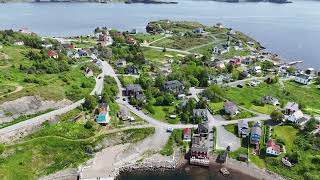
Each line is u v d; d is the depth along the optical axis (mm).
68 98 191500
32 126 164500
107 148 164250
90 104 184000
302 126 181625
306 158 159500
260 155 162375
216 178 148375
